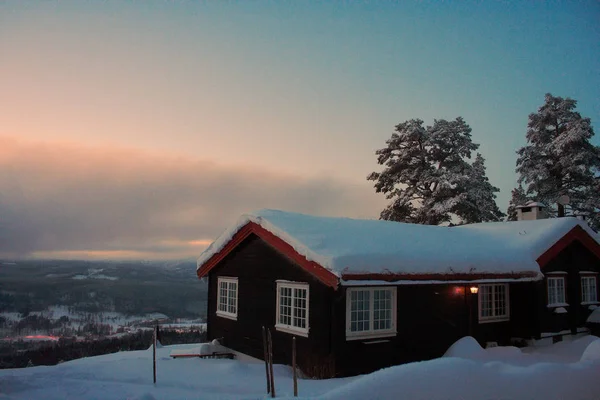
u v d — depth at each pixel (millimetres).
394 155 35812
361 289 11039
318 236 11641
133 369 11359
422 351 12078
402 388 6133
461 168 33062
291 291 12062
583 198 31641
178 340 23375
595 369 7188
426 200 33219
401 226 15375
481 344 13836
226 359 13789
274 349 12414
